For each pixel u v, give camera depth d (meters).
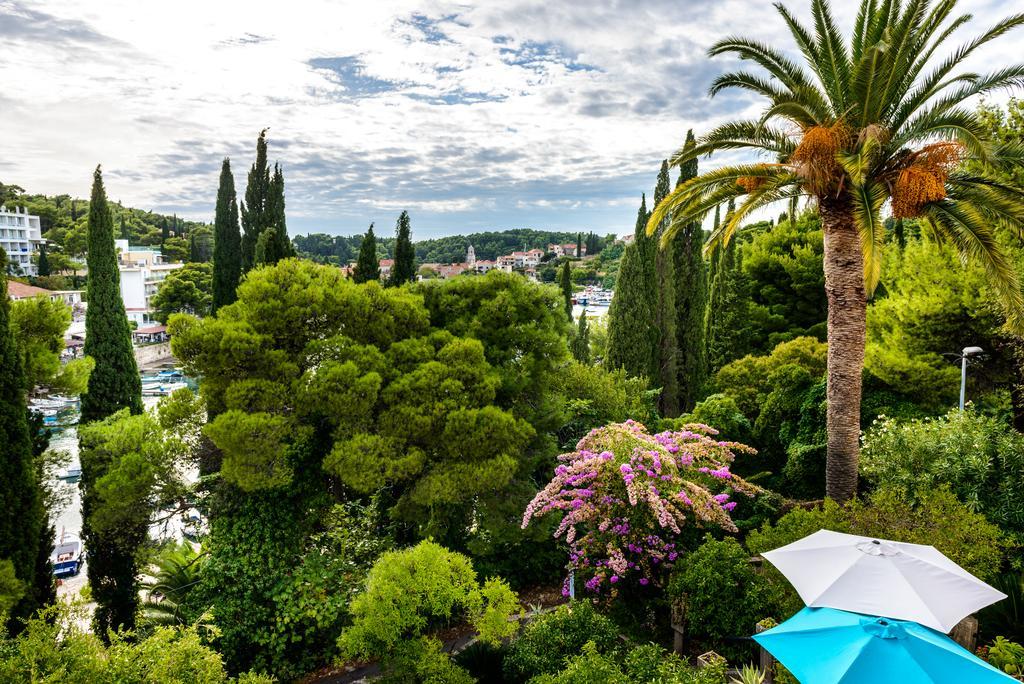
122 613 14.77
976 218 10.30
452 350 13.90
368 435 12.73
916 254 16.92
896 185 10.36
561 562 14.32
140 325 84.38
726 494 11.68
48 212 108.00
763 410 16.89
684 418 18.61
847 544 6.93
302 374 13.50
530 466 14.81
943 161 10.21
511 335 15.30
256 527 12.74
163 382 55.91
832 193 11.15
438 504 13.95
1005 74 9.83
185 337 12.48
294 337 13.67
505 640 11.14
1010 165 11.10
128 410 16.19
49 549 12.88
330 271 14.80
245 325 12.87
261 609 12.22
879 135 9.71
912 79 11.04
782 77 11.67
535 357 15.47
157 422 14.24
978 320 14.80
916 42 10.73
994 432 10.23
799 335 28.06
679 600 9.54
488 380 13.75
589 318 44.38
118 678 6.12
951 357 15.59
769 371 20.77
